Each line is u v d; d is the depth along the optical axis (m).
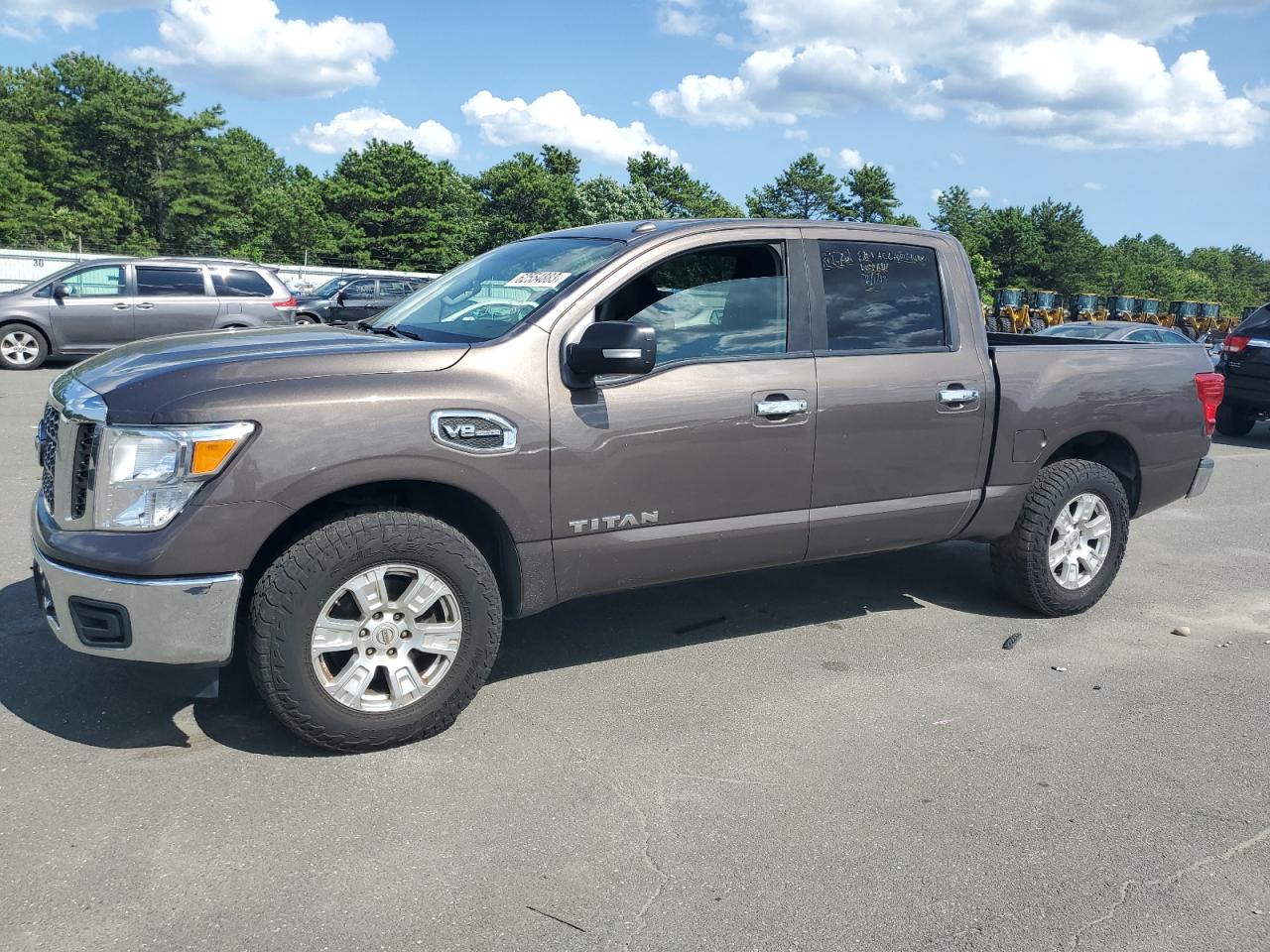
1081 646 5.02
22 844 2.95
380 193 82.06
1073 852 3.14
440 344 3.72
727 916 2.75
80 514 3.34
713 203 112.62
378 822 3.15
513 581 3.89
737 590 5.70
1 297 15.14
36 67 78.94
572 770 3.55
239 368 3.38
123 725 3.72
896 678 4.49
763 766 3.63
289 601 3.36
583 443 3.83
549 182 89.06
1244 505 8.90
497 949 2.59
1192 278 144.25
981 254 89.62
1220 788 3.58
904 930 2.72
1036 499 5.13
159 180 76.81
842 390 4.40
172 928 2.62
